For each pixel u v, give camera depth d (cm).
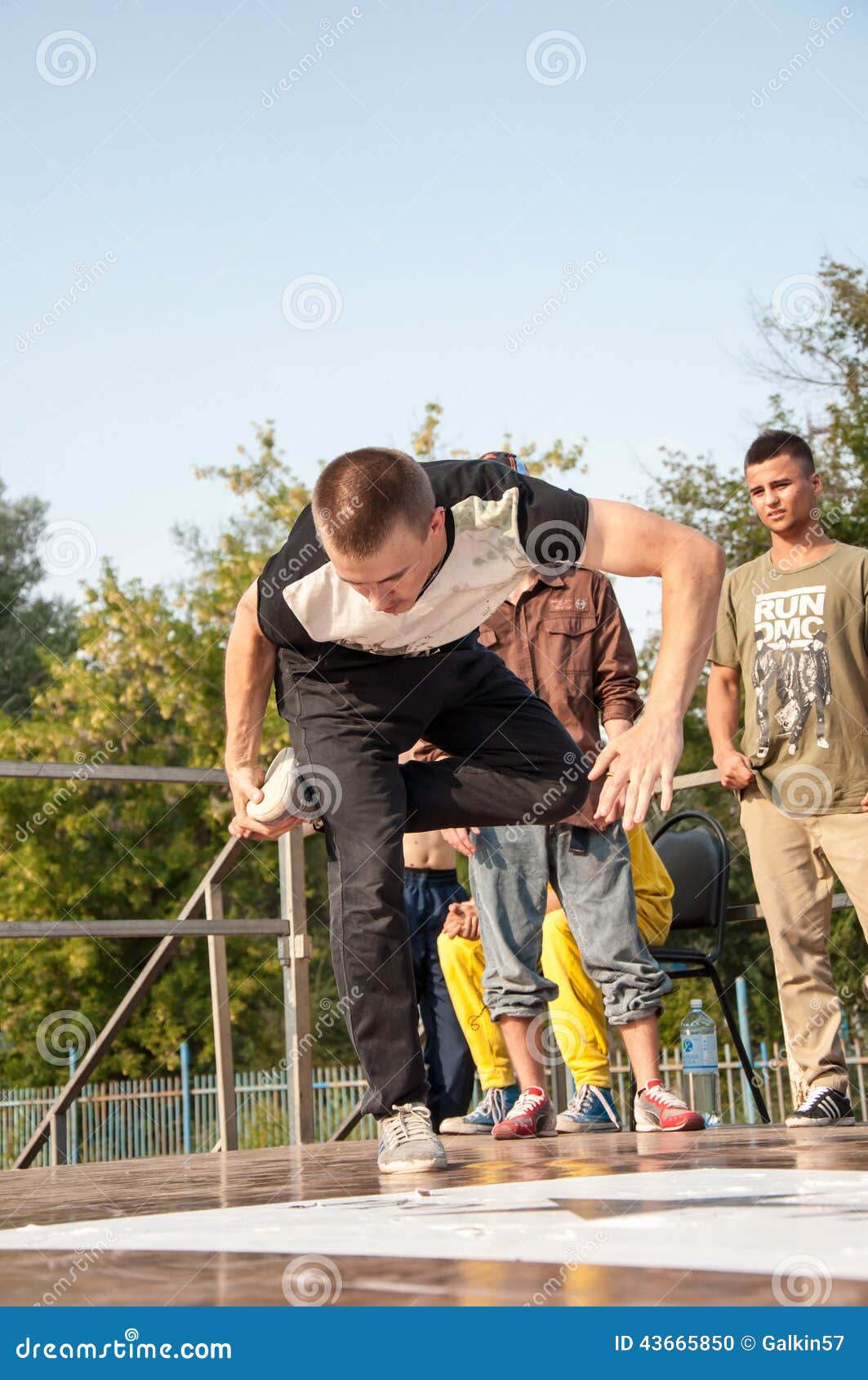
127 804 1519
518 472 206
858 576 350
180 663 1535
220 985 418
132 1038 1514
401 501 184
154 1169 287
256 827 216
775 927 349
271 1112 1031
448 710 221
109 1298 93
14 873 1494
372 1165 253
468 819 220
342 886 203
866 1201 130
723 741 371
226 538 1602
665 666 188
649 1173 176
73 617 1975
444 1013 399
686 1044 418
